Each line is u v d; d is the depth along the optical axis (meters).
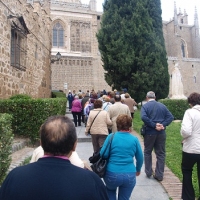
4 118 5.04
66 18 45.06
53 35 44.62
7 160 5.16
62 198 1.68
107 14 21.73
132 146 4.07
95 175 1.91
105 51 21.73
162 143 6.26
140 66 20.56
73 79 42.59
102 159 4.11
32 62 15.46
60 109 12.35
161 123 6.18
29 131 9.76
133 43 20.81
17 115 9.73
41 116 9.78
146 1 21.64
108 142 4.08
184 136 4.72
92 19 46.16
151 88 20.58
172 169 6.96
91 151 9.35
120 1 21.42
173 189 5.65
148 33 20.69
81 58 43.44
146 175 6.45
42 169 1.82
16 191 1.72
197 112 4.75
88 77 43.38
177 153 8.61
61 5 45.94
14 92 11.94
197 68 52.81
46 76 20.38
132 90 20.75
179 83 19.50
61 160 1.90
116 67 21.02
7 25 10.87
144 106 6.34
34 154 3.17
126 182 3.95
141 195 5.37
